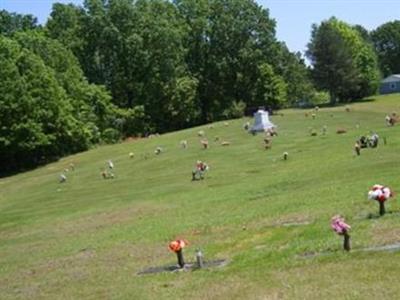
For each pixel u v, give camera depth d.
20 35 90.81
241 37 113.69
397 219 18.95
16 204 47.41
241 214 26.38
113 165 62.03
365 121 73.06
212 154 57.72
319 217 21.88
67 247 26.36
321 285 14.10
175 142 70.94
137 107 98.69
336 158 41.81
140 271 19.12
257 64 112.69
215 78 114.06
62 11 105.44
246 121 82.00
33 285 19.72
